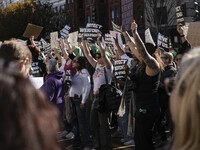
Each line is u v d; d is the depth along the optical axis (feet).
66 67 22.34
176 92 4.05
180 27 16.81
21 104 2.99
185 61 4.14
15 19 124.36
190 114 3.80
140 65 13.83
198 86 3.76
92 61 19.85
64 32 28.81
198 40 18.12
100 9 128.16
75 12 142.31
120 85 22.13
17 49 9.70
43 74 26.81
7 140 2.85
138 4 103.04
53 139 3.24
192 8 32.89
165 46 23.12
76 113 20.38
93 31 24.93
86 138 19.51
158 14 87.81
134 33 12.79
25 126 2.96
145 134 13.24
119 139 23.43
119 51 22.34
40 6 133.80
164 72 19.33
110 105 17.19
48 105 3.34
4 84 2.94
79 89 19.48
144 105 13.10
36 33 28.53
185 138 3.88
